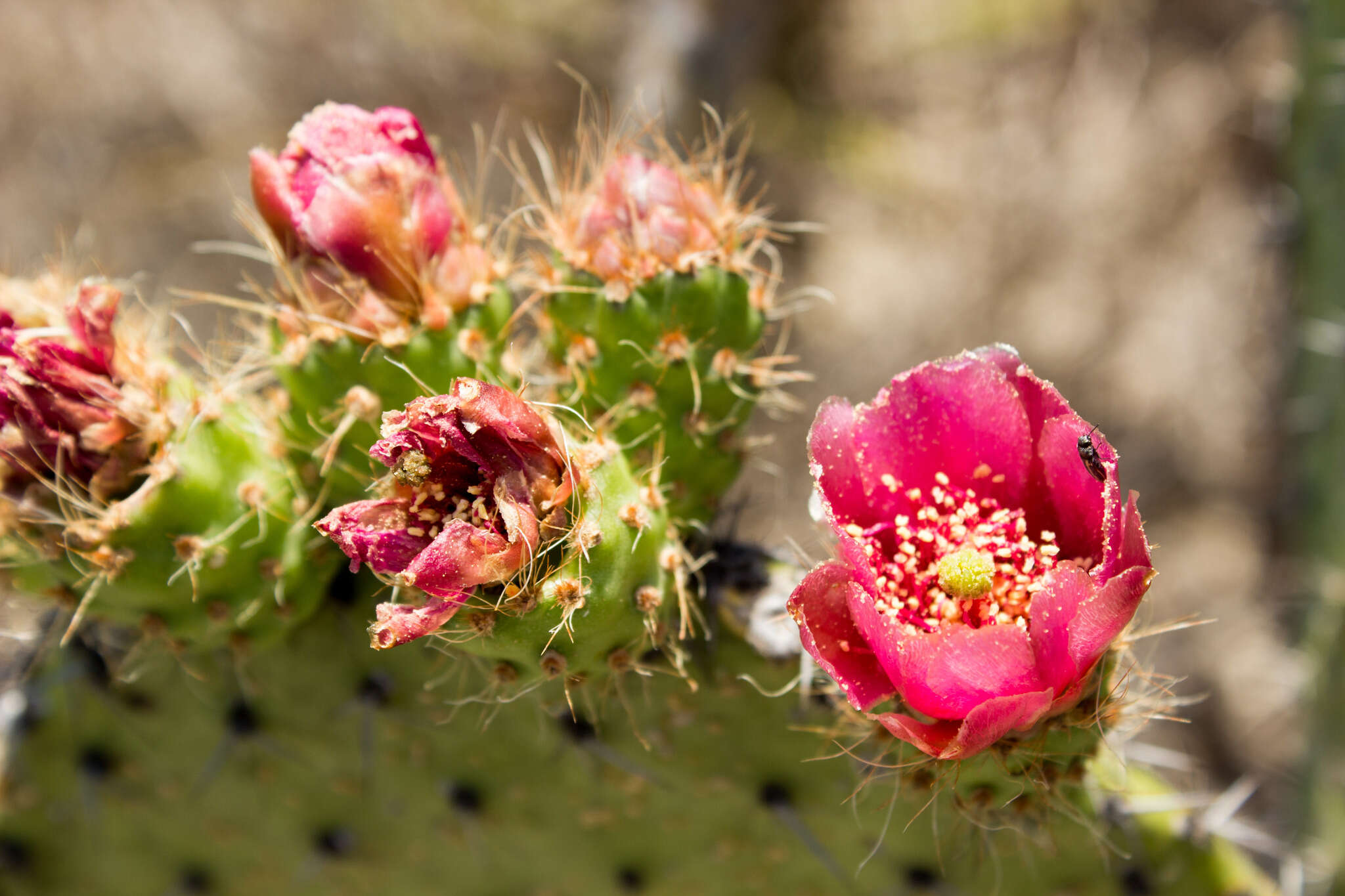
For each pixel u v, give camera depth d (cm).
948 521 36
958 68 122
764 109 112
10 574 40
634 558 37
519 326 43
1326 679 59
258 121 116
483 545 35
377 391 39
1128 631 37
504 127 112
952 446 36
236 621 40
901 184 118
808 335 113
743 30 103
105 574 39
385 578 37
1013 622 36
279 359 39
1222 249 118
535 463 36
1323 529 60
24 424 38
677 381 39
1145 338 119
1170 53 121
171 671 44
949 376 36
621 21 108
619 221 39
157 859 46
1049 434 36
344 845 45
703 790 42
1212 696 104
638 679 41
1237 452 114
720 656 41
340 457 39
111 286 39
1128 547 35
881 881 42
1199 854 42
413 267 38
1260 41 117
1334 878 58
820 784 42
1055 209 120
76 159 115
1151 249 120
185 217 114
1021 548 36
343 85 116
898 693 36
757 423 105
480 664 39
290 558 40
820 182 116
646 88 99
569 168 43
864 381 115
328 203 38
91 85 115
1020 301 121
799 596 35
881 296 118
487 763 43
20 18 113
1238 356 115
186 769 45
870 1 117
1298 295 61
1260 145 117
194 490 39
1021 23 122
